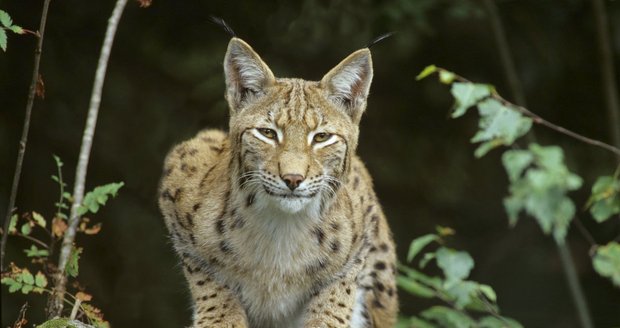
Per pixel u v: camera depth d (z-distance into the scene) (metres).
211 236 7.77
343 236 7.87
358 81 7.92
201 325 7.73
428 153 15.55
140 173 14.52
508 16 14.05
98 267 14.38
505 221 16.80
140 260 14.51
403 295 14.75
